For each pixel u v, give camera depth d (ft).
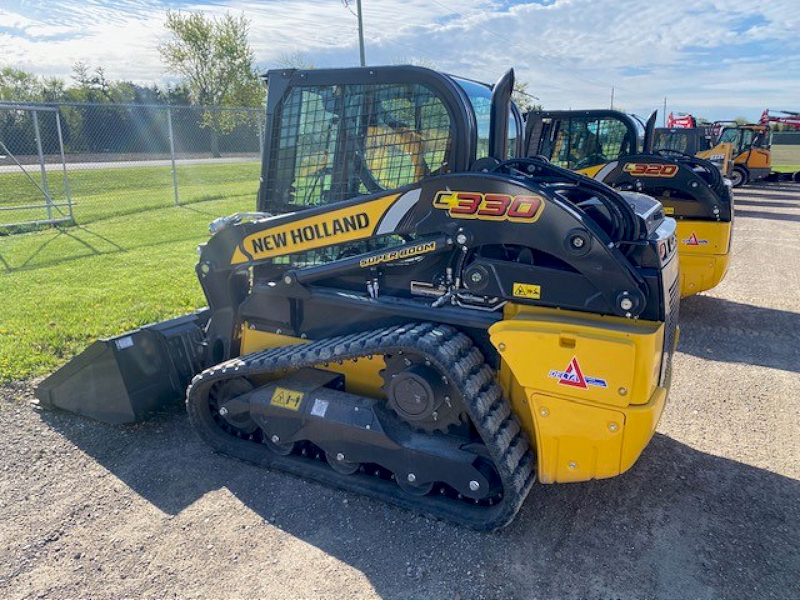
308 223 10.84
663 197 21.71
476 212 9.37
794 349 18.43
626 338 8.52
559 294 9.12
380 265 10.60
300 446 11.69
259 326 12.31
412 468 10.09
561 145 24.75
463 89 10.43
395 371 10.06
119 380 12.81
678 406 14.64
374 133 10.80
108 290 23.31
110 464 11.97
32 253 30.12
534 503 10.72
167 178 67.10
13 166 74.95
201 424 12.30
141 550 9.55
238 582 8.88
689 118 70.59
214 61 127.95
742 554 9.50
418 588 8.77
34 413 13.92
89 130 102.47
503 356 9.34
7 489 11.14
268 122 11.66
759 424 13.73
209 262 12.20
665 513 10.50
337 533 9.93
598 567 9.20
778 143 132.16
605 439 8.97
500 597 8.62
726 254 21.25
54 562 9.30
